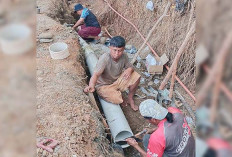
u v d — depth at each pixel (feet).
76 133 8.07
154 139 7.02
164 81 12.59
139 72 14.64
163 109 7.18
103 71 10.69
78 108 9.14
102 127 9.07
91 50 14.25
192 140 7.02
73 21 19.67
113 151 8.75
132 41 17.19
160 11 15.44
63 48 12.57
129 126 10.47
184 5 13.76
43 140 7.63
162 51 14.88
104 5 20.47
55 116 8.61
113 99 10.85
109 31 19.22
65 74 10.96
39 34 13.39
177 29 14.05
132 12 17.67
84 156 7.52
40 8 16.63
